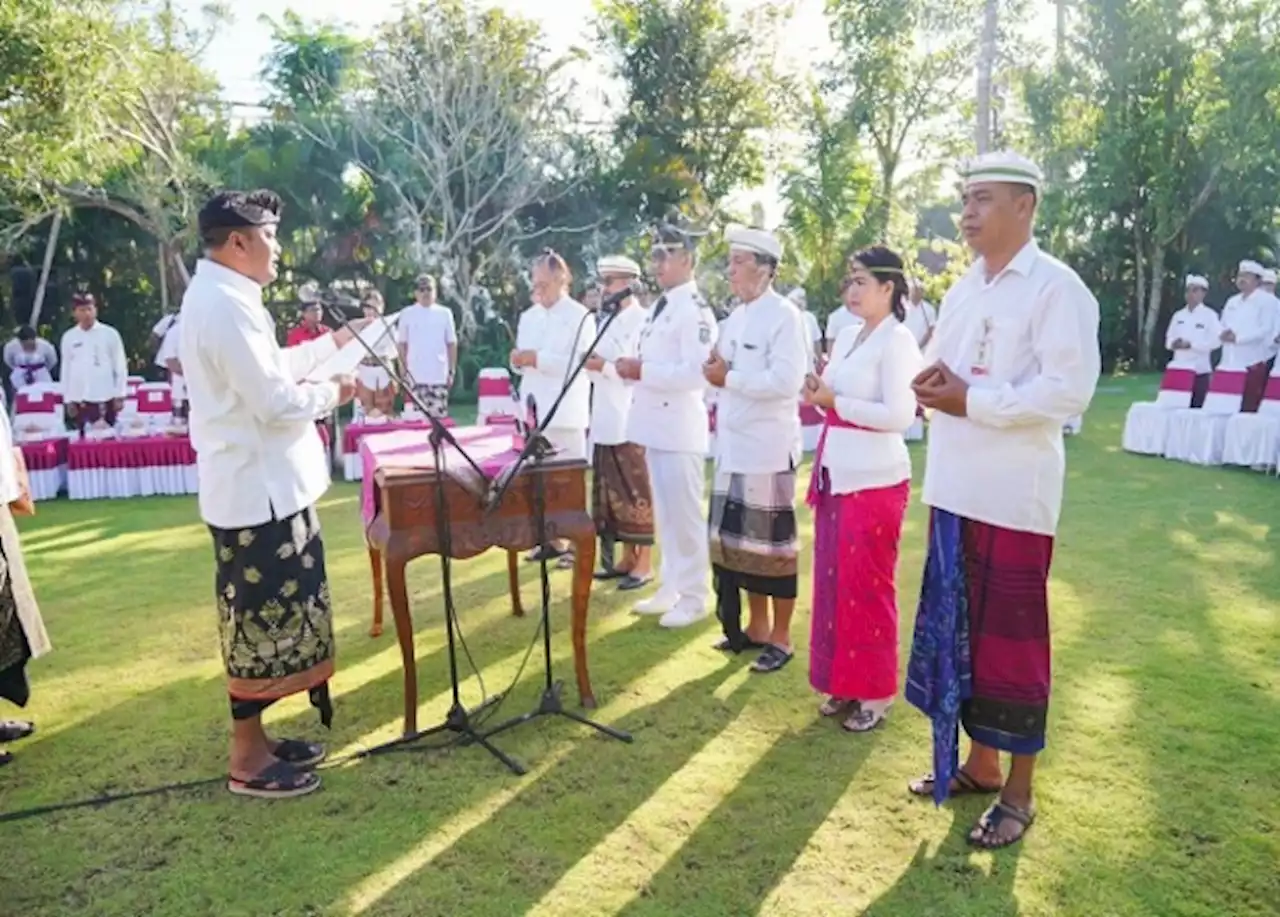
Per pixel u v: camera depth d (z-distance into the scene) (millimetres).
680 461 4574
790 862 2701
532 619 4789
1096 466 9016
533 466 3467
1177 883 2578
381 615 4570
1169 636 4410
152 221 14508
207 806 3033
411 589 5305
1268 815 2895
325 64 16891
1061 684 3871
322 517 7184
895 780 3150
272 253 3027
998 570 2746
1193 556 5781
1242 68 19781
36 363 10320
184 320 2914
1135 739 3385
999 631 2762
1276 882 2572
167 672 4117
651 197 17938
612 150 18516
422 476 3354
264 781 3070
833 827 2873
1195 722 3512
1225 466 8961
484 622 4754
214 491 2975
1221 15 20594
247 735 3092
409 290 16766
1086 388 2611
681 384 4469
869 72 20906
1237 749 3301
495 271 17469
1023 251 2729
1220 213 21578
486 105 16219
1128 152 21188
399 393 10062
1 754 3328
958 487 2758
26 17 8375
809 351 4086
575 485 3572
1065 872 2635
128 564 5844
